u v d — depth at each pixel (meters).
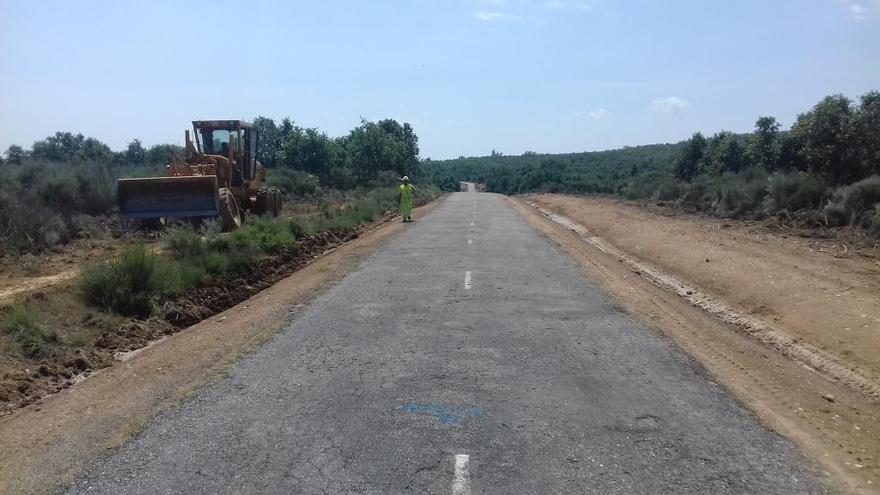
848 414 6.77
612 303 11.58
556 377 7.53
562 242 21.34
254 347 8.84
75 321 10.12
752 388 7.37
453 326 9.88
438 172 140.62
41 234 17.16
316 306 11.39
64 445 5.93
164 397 7.04
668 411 6.53
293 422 6.23
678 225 23.17
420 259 17.08
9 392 7.48
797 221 20.77
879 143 23.50
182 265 13.13
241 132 24.31
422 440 5.82
